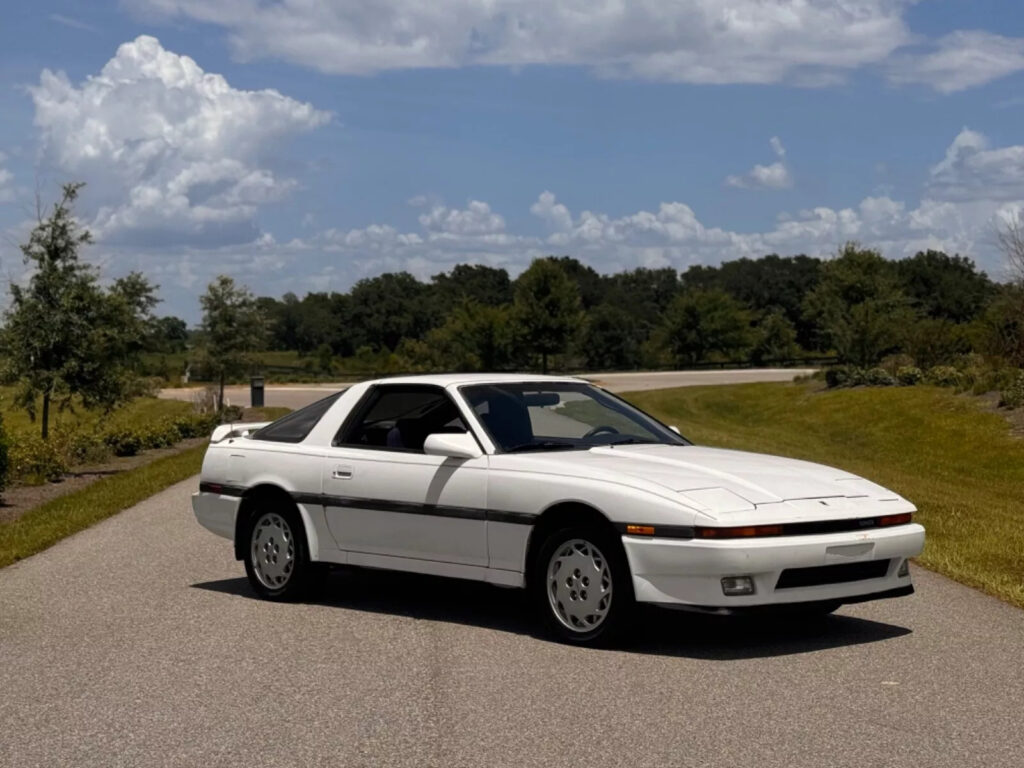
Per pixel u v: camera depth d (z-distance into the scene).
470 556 7.59
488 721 5.50
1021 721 5.44
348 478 8.23
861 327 42.12
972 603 8.42
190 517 13.84
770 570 6.52
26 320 19.83
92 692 6.12
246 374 44.53
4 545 11.29
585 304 150.38
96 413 26.80
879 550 6.86
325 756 5.04
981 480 21.84
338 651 7.00
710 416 40.91
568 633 7.07
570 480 7.07
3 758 5.08
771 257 160.50
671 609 6.61
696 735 5.25
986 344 35.62
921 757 4.92
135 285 31.47
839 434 31.00
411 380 8.35
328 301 155.50
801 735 5.24
